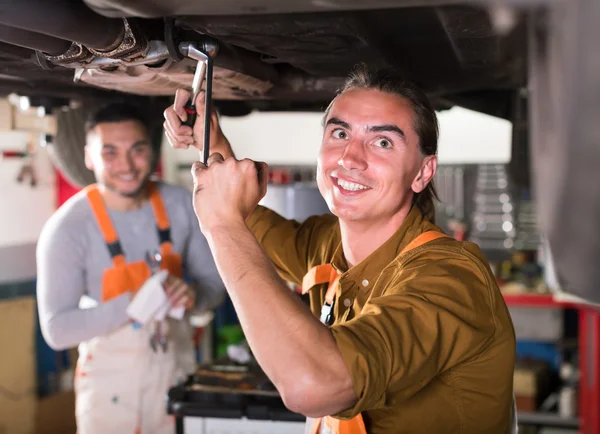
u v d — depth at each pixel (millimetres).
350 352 782
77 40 772
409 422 1074
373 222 1194
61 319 2256
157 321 2361
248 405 1797
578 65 452
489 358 1025
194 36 897
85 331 2244
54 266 2305
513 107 1578
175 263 2457
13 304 3744
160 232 2439
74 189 4555
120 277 2355
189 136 1166
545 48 502
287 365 780
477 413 1059
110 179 2279
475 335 928
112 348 2316
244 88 1258
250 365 2031
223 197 878
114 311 2268
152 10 634
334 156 1137
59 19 707
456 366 1036
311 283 1314
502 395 1068
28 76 1311
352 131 1119
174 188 2547
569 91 462
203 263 2561
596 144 465
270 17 808
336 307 1214
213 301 2533
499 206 4898
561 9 466
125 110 2248
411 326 863
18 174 4141
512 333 1050
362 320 843
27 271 4188
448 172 5145
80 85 1530
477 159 5223
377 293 1116
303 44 965
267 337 794
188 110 1155
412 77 1238
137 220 2420
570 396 4156
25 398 3777
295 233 1512
